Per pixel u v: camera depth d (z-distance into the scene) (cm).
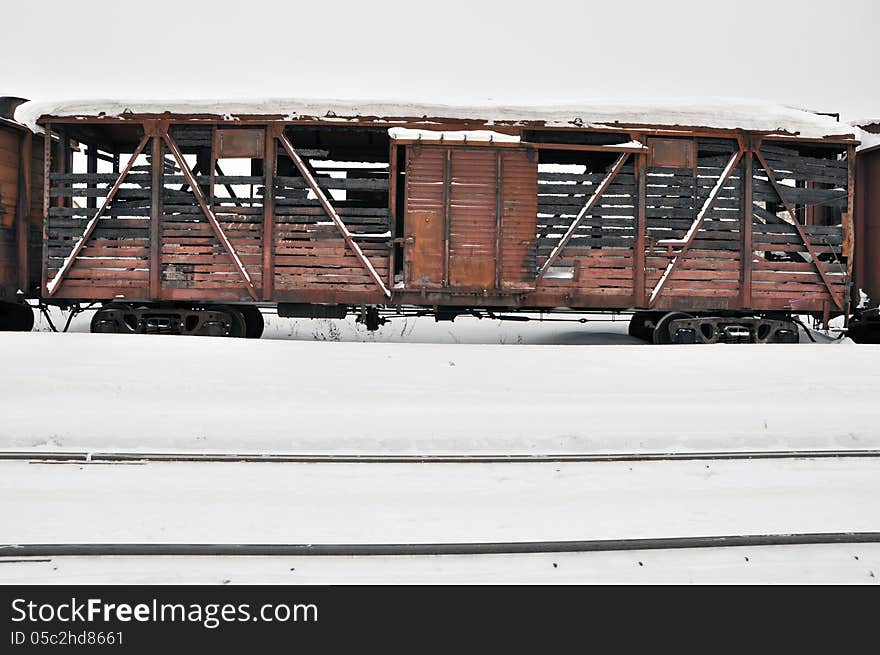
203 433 546
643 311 888
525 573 390
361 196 1034
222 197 812
